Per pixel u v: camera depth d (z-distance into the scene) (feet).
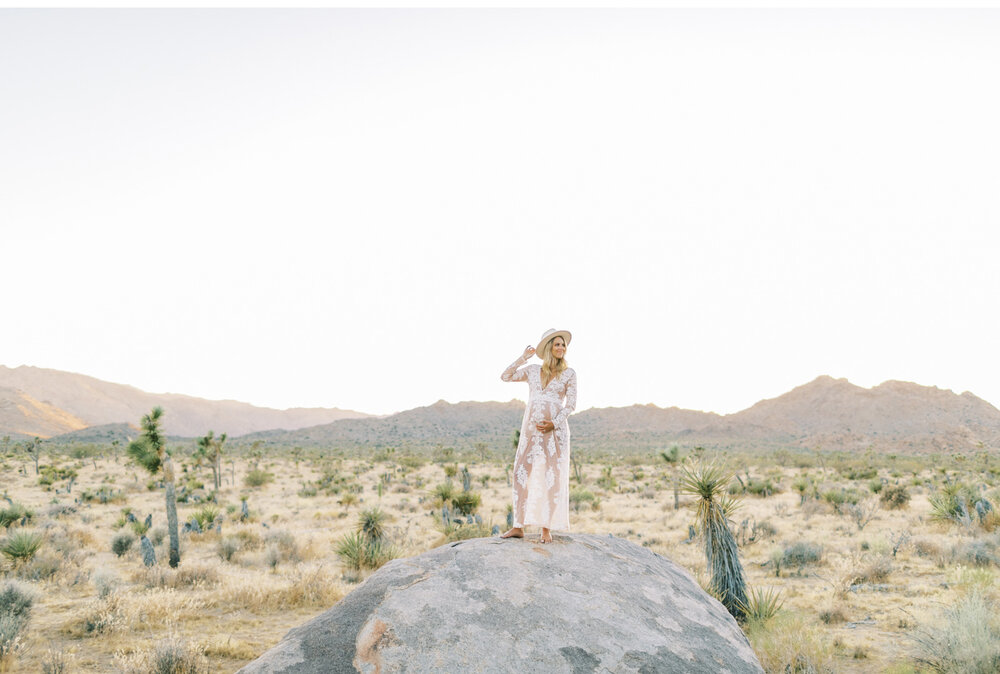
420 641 12.19
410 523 92.12
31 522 84.07
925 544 60.34
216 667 31.37
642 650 13.10
